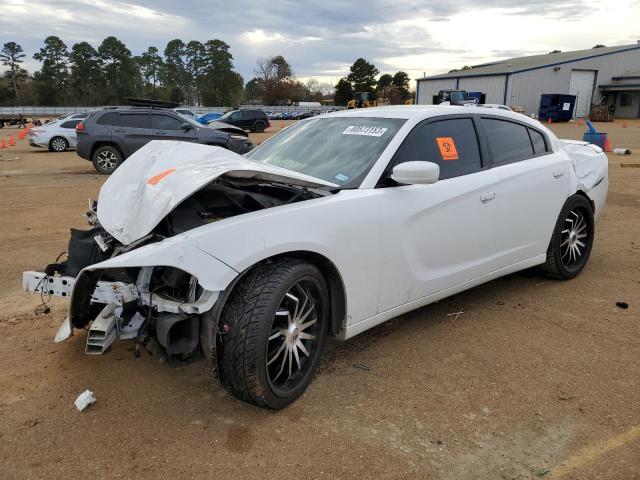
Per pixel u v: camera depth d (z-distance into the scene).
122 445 2.71
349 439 2.78
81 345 3.75
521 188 4.35
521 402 3.11
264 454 2.65
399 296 3.61
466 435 2.81
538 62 54.91
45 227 7.32
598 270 5.49
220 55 108.31
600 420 2.94
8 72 108.69
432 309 4.48
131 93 104.06
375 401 3.12
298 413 2.99
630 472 2.54
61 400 3.09
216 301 2.73
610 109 50.53
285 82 93.50
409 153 3.73
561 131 32.47
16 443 2.72
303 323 3.11
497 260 4.29
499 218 4.19
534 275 5.32
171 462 2.59
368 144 3.79
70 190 10.82
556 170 4.73
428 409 3.04
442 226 3.76
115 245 3.24
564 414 2.99
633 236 6.84
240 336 2.73
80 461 2.59
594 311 4.41
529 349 3.76
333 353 3.70
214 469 2.54
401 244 3.52
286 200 3.39
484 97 48.06
